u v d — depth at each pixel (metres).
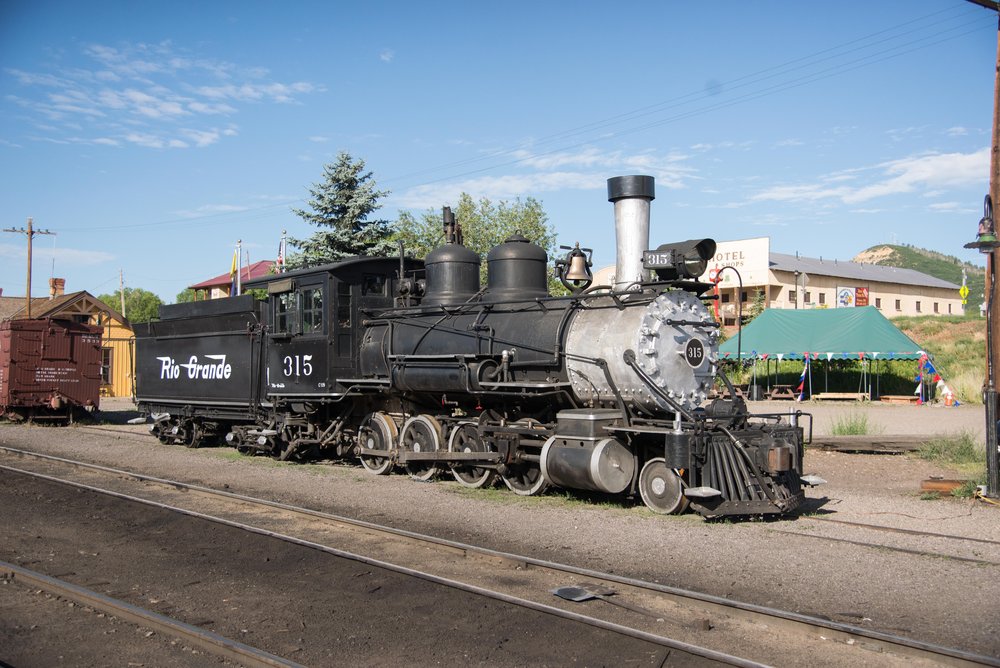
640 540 8.61
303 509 10.11
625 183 11.40
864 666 5.20
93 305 38.91
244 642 5.71
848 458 15.24
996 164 11.71
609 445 10.34
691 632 5.84
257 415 16.22
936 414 24.78
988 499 10.80
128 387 40.19
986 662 5.03
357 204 26.62
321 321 14.48
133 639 5.79
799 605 6.41
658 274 10.88
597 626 5.88
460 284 13.60
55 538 8.96
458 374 12.23
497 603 6.47
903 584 6.95
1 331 24.36
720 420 10.08
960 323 44.91
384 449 13.72
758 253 49.47
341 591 6.90
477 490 12.05
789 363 35.66
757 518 9.86
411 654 5.49
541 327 11.51
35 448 17.75
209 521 9.66
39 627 6.03
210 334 17.52
